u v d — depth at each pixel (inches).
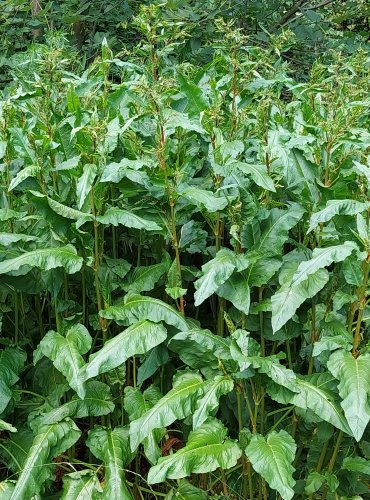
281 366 67.1
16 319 84.3
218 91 90.3
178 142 87.4
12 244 81.5
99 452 73.6
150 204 81.5
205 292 69.2
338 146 77.2
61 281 78.4
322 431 70.7
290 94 162.4
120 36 191.8
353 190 76.9
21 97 88.7
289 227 75.8
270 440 67.5
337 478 73.9
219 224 82.6
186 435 82.3
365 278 64.9
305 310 75.8
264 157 82.7
